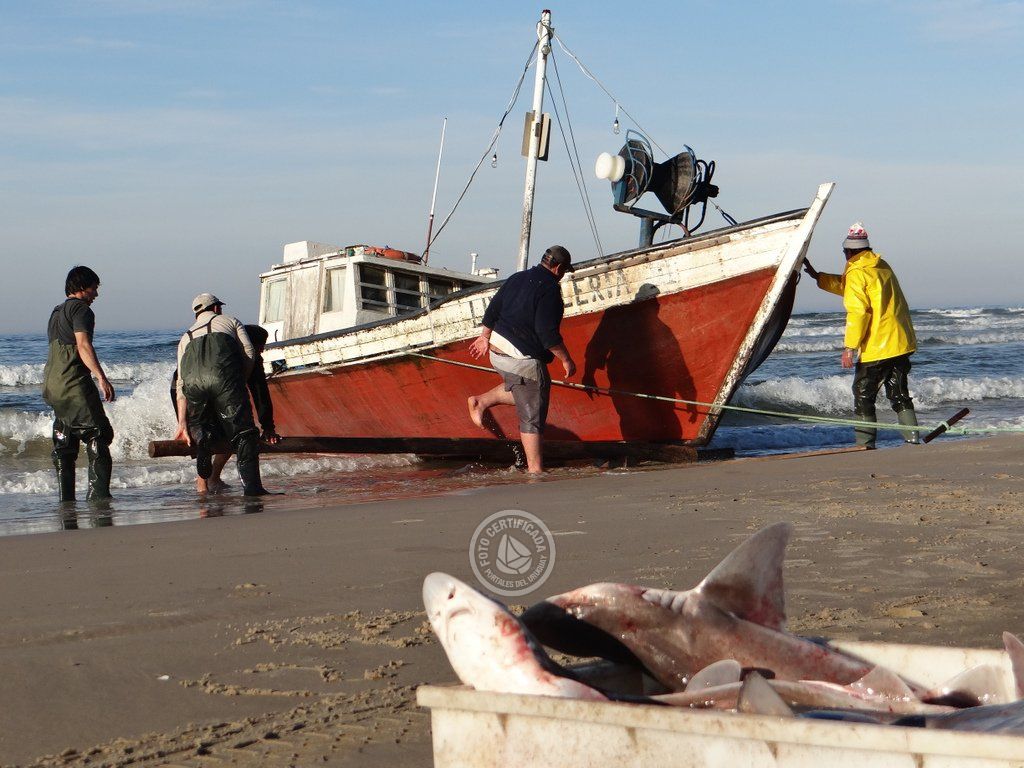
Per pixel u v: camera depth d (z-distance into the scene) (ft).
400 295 43.68
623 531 18.52
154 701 9.62
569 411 36.88
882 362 34.50
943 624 11.52
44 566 17.28
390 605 13.34
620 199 37.52
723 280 33.30
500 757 5.95
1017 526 17.72
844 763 5.12
